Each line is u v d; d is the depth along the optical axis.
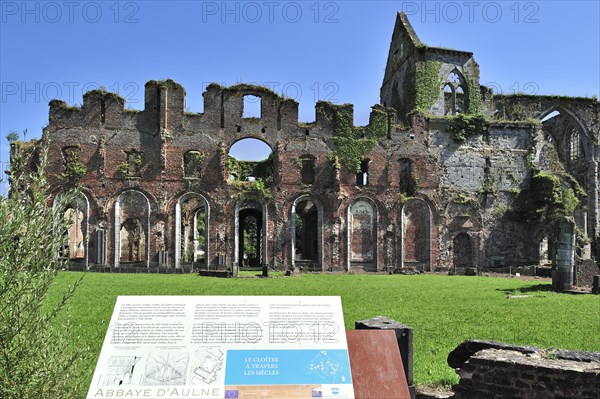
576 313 18.55
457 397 8.27
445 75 50.06
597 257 45.41
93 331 13.80
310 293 24.53
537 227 46.00
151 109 44.19
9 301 6.74
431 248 45.44
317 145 45.53
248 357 6.00
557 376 7.34
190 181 43.62
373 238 45.19
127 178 42.97
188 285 27.52
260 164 51.12
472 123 47.44
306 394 5.82
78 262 41.50
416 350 12.56
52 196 42.06
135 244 46.31
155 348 5.98
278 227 44.00
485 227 46.31
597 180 52.06
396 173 46.03
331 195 45.00
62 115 43.00
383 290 26.55
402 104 52.16
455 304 20.88
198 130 44.41
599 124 52.72
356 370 6.19
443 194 46.31
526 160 47.72
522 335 14.28
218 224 43.50
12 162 7.50
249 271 41.56
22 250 6.87
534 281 33.47
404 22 53.00
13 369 6.62
